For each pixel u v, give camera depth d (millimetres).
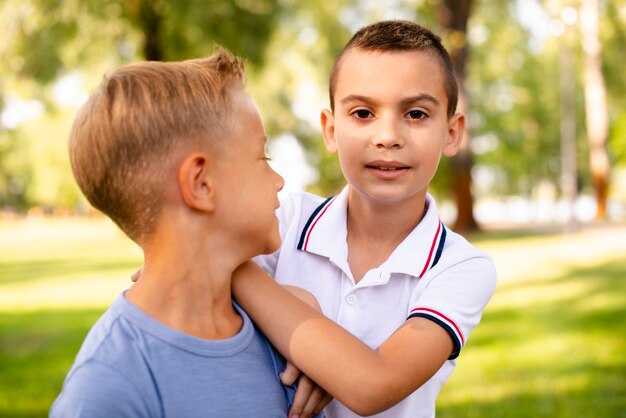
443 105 1631
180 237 1263
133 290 1299
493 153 34719
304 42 20438
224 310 1355
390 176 1588
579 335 6855
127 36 12477
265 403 1312
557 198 42938
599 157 25516
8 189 52844
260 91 21953
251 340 1359
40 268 15141
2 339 7168
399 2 18469
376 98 1565
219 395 1253
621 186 32312
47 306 9508
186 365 1237
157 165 1239
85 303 9750
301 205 1892
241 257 1342
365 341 1631
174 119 1240
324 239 1729
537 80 31844
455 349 1522
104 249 21328
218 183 1281
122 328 1229
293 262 1749
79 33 12055
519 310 8312
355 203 1728
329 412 1639
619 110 26734
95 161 1250
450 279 1603
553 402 4773
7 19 11641
